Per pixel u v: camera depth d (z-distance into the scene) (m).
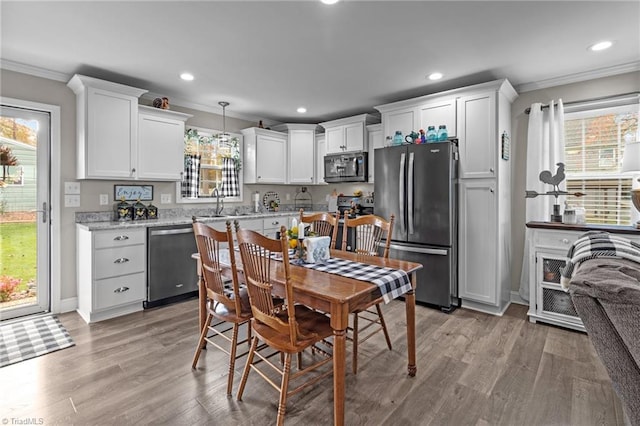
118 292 3.10
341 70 3.12
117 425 1.67
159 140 3.67
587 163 3.22
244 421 1.71
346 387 2.02
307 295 1.70
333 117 5.03
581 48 2.65
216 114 4.57
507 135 3.44
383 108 3.95
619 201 3.07
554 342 2.61
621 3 2.02
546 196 3.31
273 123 5.36
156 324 2.96
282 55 2.78
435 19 2.22
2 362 2.28
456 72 3.16
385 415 1.76
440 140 3.41
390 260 2.32
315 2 2.03
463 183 3.40
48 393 1.93
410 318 2.11
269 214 4.52
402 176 3.50
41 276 3.19
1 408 1.80
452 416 1.76
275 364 2.29
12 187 3.04
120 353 2.42
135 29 2.35
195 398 1.90
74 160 3.30
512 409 1.81
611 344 1.11
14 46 2.61
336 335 1.57
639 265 1.43
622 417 1.74
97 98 3.16
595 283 1.12
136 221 3.49
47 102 3.12
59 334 2.73
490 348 2.52
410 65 2.99
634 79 2.96
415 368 2.14
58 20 2.22
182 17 2.19
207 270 2.15
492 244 3.23
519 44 2.58
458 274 3.45
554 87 3.34
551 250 2.90
